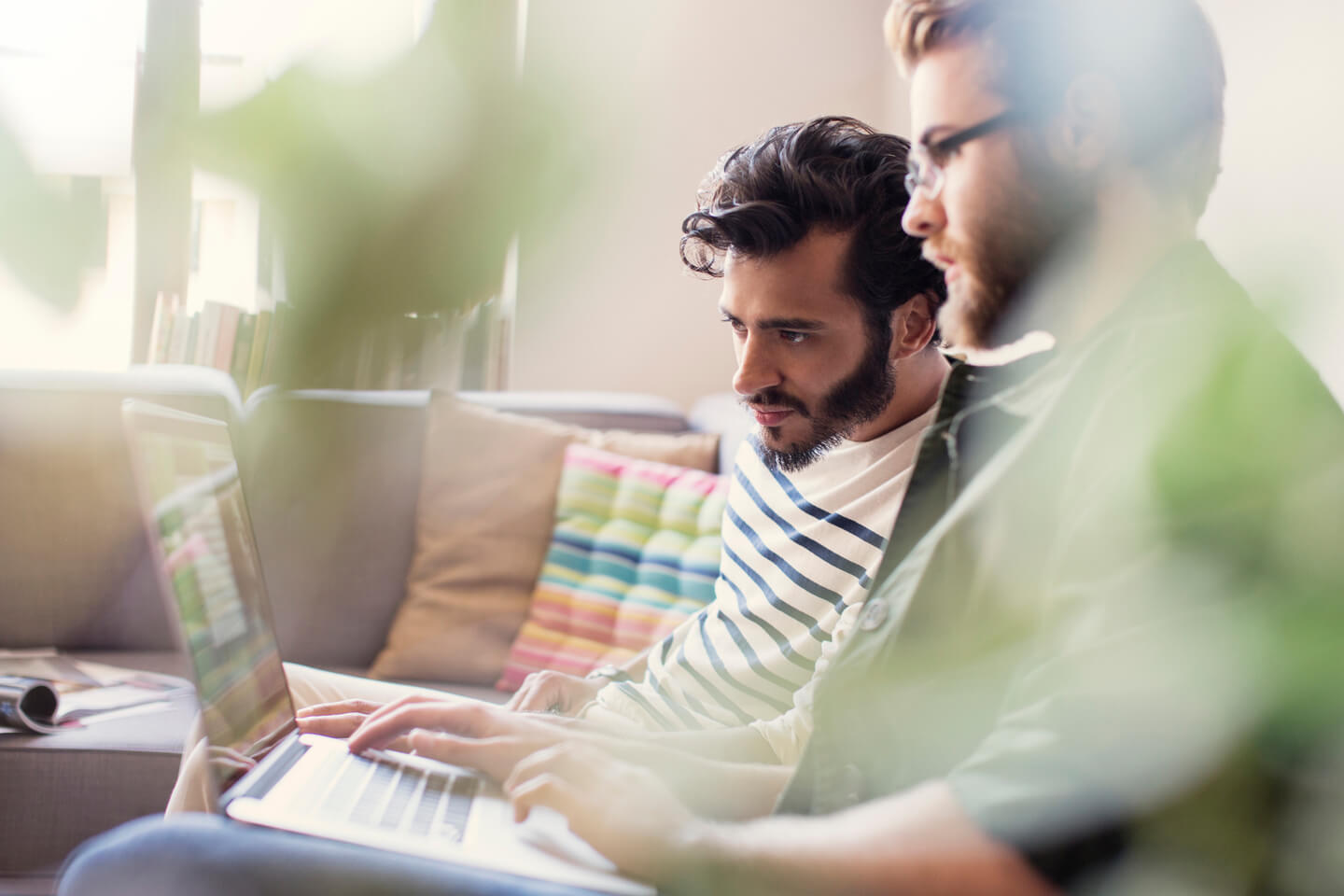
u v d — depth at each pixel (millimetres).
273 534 1694
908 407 1106
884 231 1036
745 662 1106
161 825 551
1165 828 463
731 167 1128
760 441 1134
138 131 1593
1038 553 615
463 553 1816
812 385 1072
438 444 1867
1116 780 476
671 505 1795
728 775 853
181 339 1891
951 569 660
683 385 2648
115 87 1750
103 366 1984
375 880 523
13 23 1819
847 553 1060
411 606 1799
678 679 1159
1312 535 473
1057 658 536
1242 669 454
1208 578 479
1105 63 608
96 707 1363
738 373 1088
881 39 2605
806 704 997
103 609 1734
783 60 2576
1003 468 655
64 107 1495
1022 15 613
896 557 762
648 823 594
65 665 1573
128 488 1735
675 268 2592
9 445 1700
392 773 792
